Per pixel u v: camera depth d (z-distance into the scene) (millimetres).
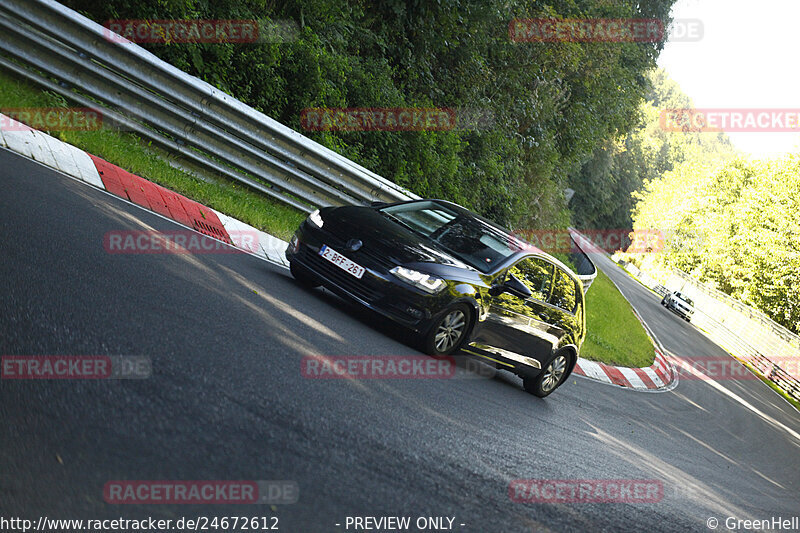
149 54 8938
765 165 57156
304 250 7043
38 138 7641
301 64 12297
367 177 11344
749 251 49750
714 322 48844
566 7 26141
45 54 8430
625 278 65312
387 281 6605
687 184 84688
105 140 8508
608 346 17422
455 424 5141
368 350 5930
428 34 16984
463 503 3680
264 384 4066
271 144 10195
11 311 3686
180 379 3637
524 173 23984
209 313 4938
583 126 29797
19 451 2555
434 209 8164
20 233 4941
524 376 8258
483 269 7418
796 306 46656
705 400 17422
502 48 21531
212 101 9508
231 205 9148
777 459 12969
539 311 8094
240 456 3090
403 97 15617
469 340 7211
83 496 2441
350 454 3635
